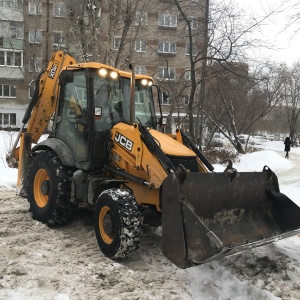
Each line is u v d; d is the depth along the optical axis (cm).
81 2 1530
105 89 553
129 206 456
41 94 680
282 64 2686
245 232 463
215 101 2389
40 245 507
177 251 392
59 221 573
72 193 553
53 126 620
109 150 536
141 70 2867
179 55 2980
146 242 541
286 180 1339
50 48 2350
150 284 405
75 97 577
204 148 2084
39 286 384
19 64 3344
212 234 370
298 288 402
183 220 395
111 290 381
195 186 432
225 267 453
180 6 1512
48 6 1944
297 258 493
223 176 460
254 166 1802
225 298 377
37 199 612
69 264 446
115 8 1447
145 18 1794
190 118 1552
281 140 5175
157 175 458
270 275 432
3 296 358
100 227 485
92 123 534
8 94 3434
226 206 463
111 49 1434
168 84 1978
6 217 627
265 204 507
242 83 2141
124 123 543
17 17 3014
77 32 1567
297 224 482
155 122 616
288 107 4659
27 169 666
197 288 402
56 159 580
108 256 466
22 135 666
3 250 477
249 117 2938
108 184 511
